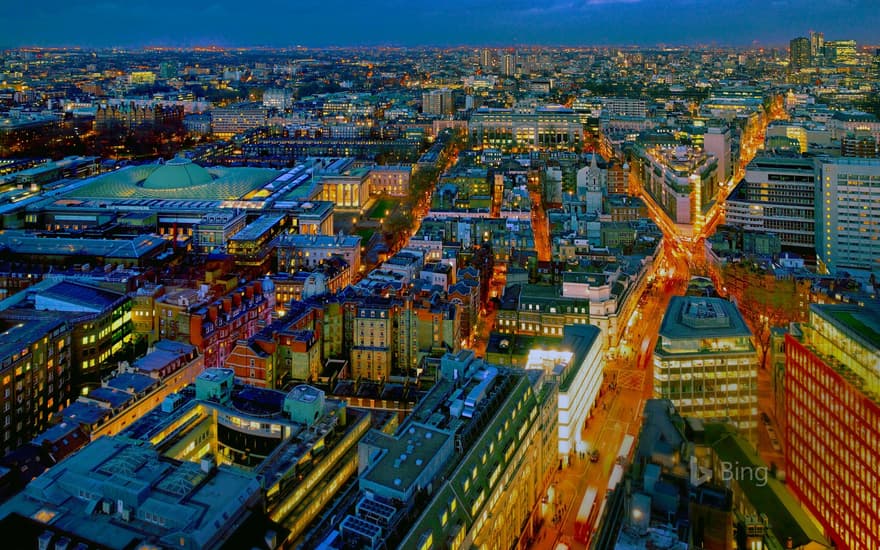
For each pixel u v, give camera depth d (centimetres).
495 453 19938
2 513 16362
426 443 18475
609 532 16038
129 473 17288
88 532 15662
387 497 16475
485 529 18875
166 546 15312
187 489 16825
